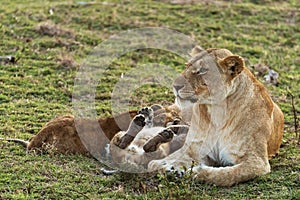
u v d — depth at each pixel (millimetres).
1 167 10844
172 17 22328
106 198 9820
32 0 23969
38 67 17625
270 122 11188
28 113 14242
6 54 18469
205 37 20906
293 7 23938
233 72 10586
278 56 19484
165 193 9766
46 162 11070
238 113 10836
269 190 10203
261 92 11312
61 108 14844
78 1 23703
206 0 24094
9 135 12766
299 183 10438
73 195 9922
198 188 10117
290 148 12227
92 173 10805
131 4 23516
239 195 9984
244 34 21344
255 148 10711
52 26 20297
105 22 21484
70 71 17484
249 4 23875
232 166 10492
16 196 9688
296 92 16641
